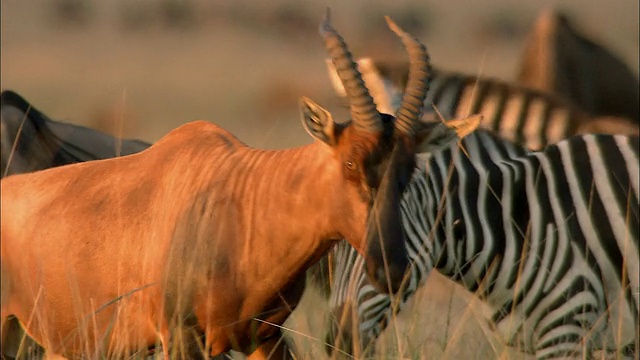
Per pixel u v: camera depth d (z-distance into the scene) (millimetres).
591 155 23953
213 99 77125
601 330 23328
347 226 19281
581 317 23312
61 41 123875
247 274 20047
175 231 20203
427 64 19562
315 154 19750
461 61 97250
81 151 27719
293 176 19844
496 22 136000
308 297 27531
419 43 19656
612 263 23359
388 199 18766
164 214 20562
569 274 23406
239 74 95125
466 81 26375
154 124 63125
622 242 23312
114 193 21266
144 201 21000
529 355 25328
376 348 24078
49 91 81625
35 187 22047
